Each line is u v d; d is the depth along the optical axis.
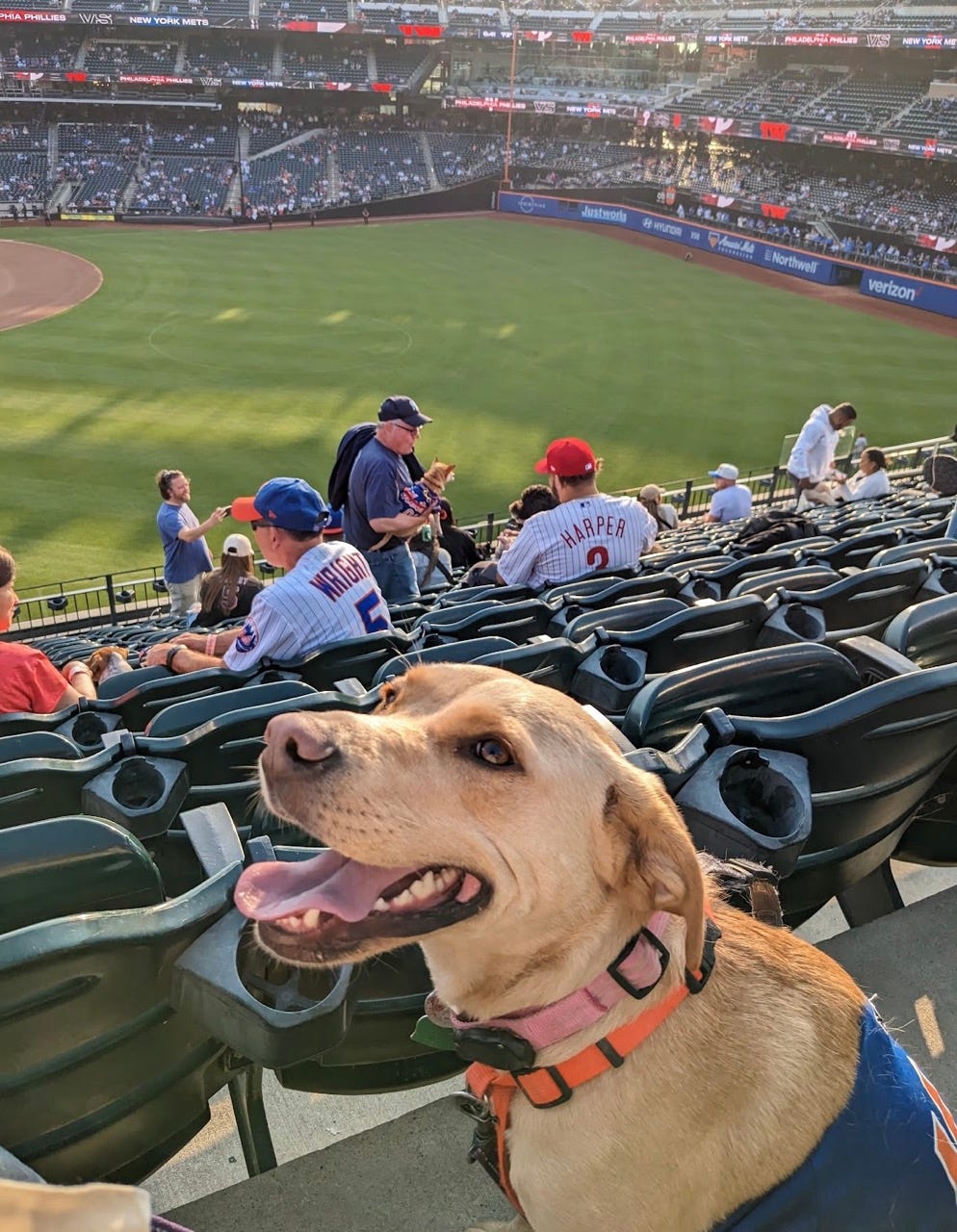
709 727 2.67
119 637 11.38
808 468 17.62
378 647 4.47
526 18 68.31
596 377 31.86
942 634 3.62
